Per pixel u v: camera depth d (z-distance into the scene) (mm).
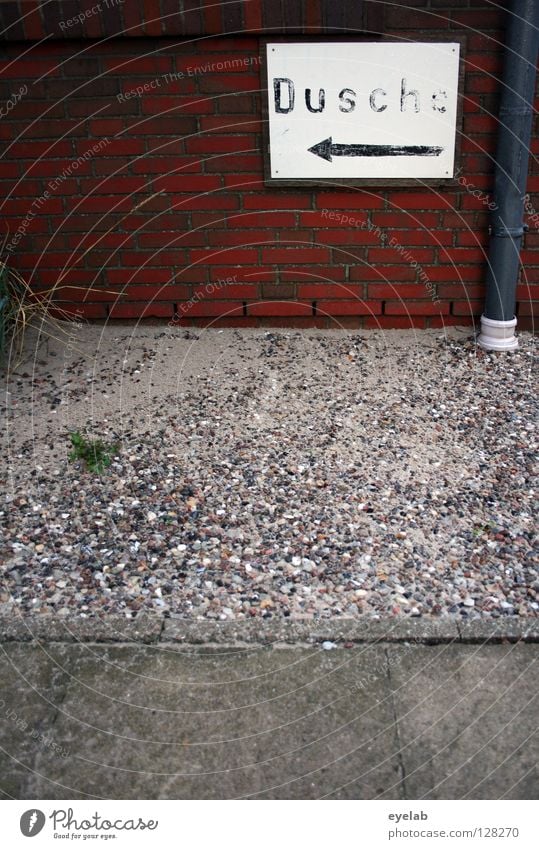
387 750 2207
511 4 3744
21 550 2979
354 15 3840
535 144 4059
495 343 4332
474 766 2158
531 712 2307
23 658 2527
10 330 4359
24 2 3852
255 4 3820
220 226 4312
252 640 2574
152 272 4434
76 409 3895
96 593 2770
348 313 4504
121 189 4250
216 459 3514
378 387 4055
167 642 2580
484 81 3986
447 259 4355
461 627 2580
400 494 3268
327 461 3492
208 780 2146
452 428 3723
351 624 2611
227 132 4105
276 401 3945
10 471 3443
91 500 3256
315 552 2949
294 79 3971
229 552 2957
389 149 4098
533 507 3178
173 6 3836
